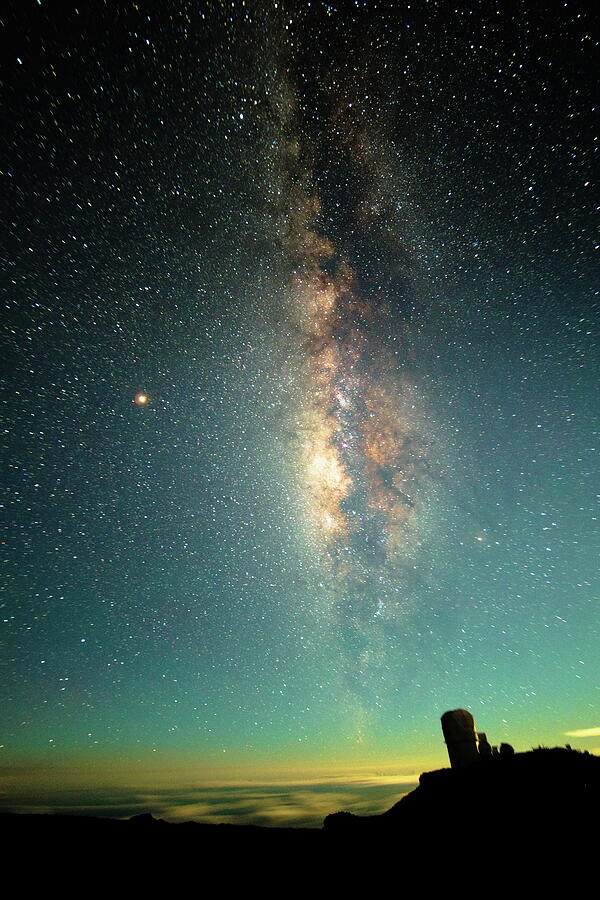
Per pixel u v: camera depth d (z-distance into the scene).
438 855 5.68
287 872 6.11
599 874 4.73
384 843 6.33
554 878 4.81
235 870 6.25
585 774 6.55
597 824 5.47
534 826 5.71
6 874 6.25
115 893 5.77
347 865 6.00
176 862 6.60
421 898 4.95
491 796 6.56
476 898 4.76
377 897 5.14
